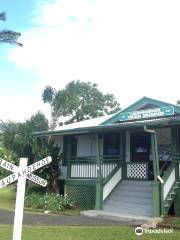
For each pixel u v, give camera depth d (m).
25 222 14.23
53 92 26.66
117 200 17.80
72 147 23.45
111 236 11.73
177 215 15.96
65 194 20.52
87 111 50.03
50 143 22.08
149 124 16.33
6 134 27.58
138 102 20.73
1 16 29.92
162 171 18.22
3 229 12.59
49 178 21.38
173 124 16.50
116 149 21.14
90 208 19.25
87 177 20.23
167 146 19.44
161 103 19.72
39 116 27.41
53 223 14.18
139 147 20.28
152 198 16.47
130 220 14.84
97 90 53.31
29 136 23.45
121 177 19.33
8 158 25.75
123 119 20.70
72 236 11.66
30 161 22.52
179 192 16.23
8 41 30.38
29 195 20.55
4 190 28.03
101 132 19.70
